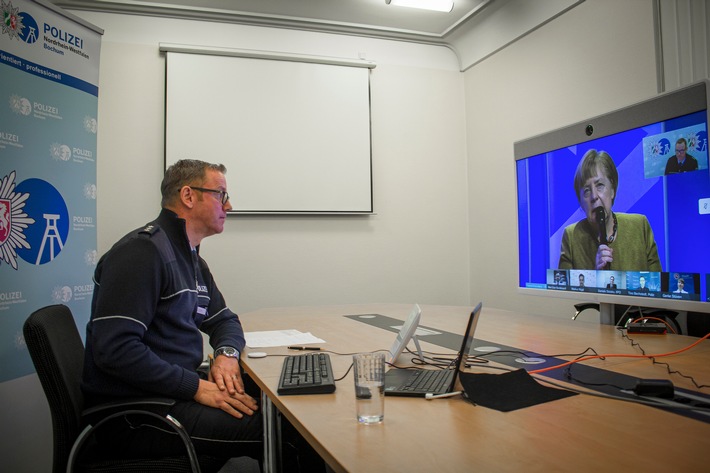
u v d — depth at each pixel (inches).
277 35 162.4
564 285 92.4
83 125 104.9
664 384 42.4
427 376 51.8
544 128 149.0
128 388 58.6
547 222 96.7
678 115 71.0
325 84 165.2
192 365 66.1
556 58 144.1
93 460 56.9
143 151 149.1
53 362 54.1
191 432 57.9
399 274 173.9
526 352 63.4
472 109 180.5
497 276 169.5
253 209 156.2
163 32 152.1
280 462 61.0
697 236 68.5
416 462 30.5
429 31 171.6
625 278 79.4
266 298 157.9
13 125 90.4
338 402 45.0
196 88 152.6
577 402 42.1
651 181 75.4
